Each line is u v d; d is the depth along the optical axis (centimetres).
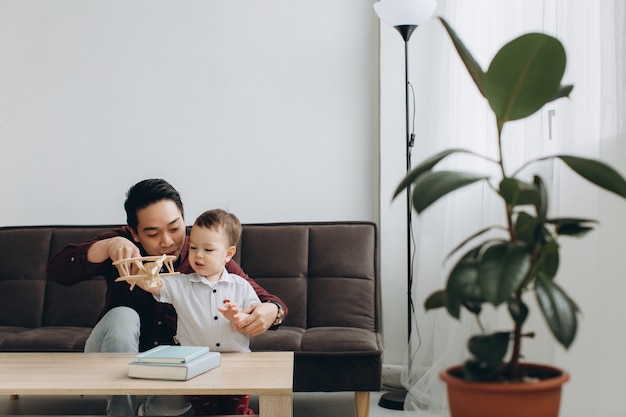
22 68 381
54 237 338
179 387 165
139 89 378
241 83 375
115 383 170
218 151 375
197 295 225
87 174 378
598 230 209
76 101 379
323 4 374
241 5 377
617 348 200
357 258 321
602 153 213
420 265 325
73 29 380
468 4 305
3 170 379
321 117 373
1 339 284
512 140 271
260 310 218
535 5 259
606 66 213
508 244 119
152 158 377
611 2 213
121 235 256
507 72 123
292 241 327
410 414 294
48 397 334
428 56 359
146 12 379
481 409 112
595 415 202
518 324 121
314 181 372
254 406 321
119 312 229
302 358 266
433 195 119
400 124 361
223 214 234
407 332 357
